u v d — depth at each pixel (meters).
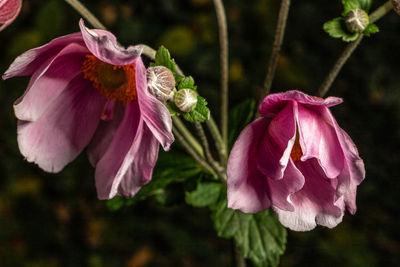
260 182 0.42
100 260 0.86
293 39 0.89
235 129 0.51
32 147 0.44
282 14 0.46
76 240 0.88
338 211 0.42
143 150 0.42
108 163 0.44
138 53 0.39
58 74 0.44
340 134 0.41
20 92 0.92
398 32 0.85
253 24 0.91
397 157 0.83
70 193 0.90
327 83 0.46
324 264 0.81
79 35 0.41
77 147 0.45
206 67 0.90
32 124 0.44
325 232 0.83
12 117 0.92
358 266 0.80
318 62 0.87
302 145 0.41
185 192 0.50
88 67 0.44
